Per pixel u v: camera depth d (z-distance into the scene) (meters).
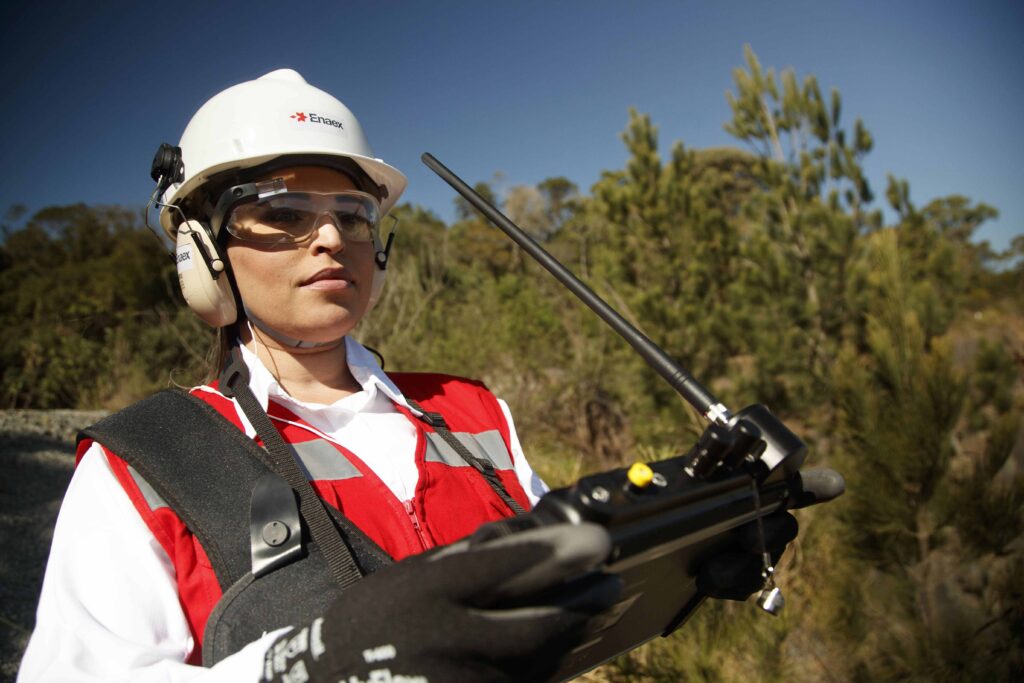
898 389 2.89
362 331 7.15
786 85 5.70
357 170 1.25
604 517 0.62
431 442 1.21
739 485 0.81
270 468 0.95
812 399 4.77
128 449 0.92
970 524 2.66
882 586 2.77
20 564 3.87
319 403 1.21
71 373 8.95
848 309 5.11
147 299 13.47
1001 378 3.72
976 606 2.70
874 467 2.84
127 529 0.88
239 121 1.15
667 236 6.16
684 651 2.46
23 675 0.77
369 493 1.04
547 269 1.13
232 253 1.15
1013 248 6.89
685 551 0.81
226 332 1.28
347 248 1.17
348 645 0.62
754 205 5.94
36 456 5.84
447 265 9.23
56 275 14.14
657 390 5.70
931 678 2.47
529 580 0.57
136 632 0.82
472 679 0.60
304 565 0.86
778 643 2.47
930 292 4.11
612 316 1.04
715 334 5.59
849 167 5.43
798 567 3.14
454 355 7.34
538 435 6.98
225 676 0.71
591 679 2.47
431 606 0.59
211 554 0.86
